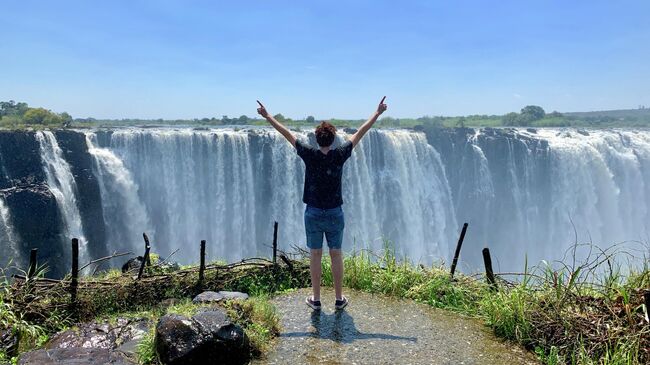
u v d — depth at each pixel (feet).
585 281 14.67
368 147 97.30
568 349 12.53
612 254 15.28
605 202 110.22
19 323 13.91
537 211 112.37
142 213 83.05
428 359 12.39
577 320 13.16
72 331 13.87
